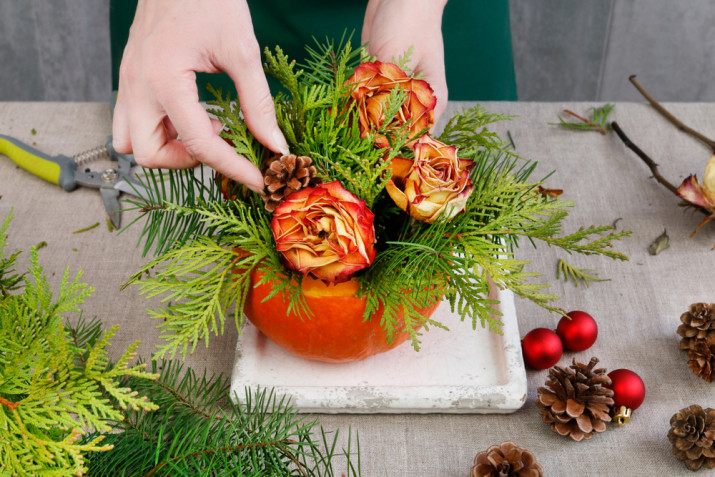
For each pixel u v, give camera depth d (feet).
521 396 2.39
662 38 5.62
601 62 5.81
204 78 3.54
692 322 2.52
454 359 2.50
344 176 2.11
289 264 2.04
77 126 3.19
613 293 2.71
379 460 2.35
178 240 2.25
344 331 2.21
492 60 3.81
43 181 3.00
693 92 5.91
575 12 5.52
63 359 1.75
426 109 2.13
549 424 2.41
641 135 3.17
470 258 2.13
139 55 2.24
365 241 1.99
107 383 1.76
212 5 2.19
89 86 6.11
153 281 2.15
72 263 2.76
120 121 2.36
